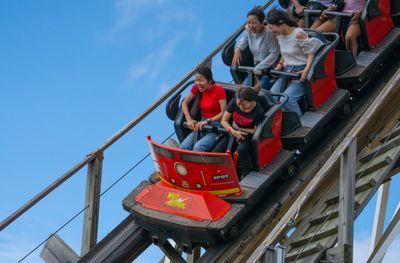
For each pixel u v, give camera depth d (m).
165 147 12.55
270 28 13.57
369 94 14.66
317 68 13.48
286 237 13.00
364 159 13.45
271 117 12.77
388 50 14.67
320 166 13.66
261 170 12.88
